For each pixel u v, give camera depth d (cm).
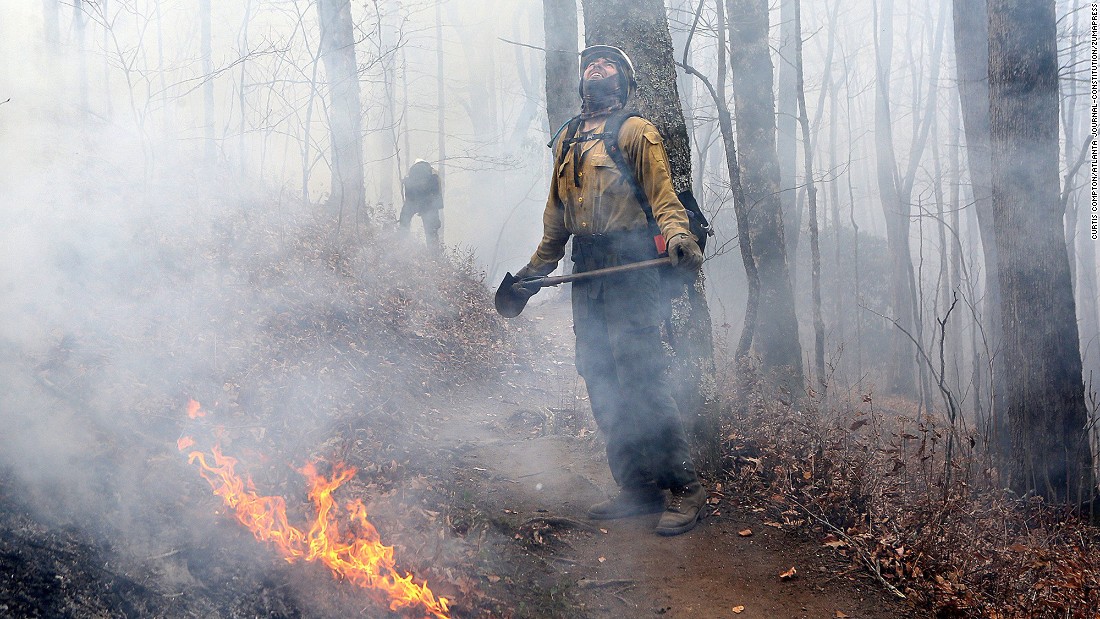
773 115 1016
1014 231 585
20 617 196
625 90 341
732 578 310
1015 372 593
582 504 368
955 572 314
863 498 356
